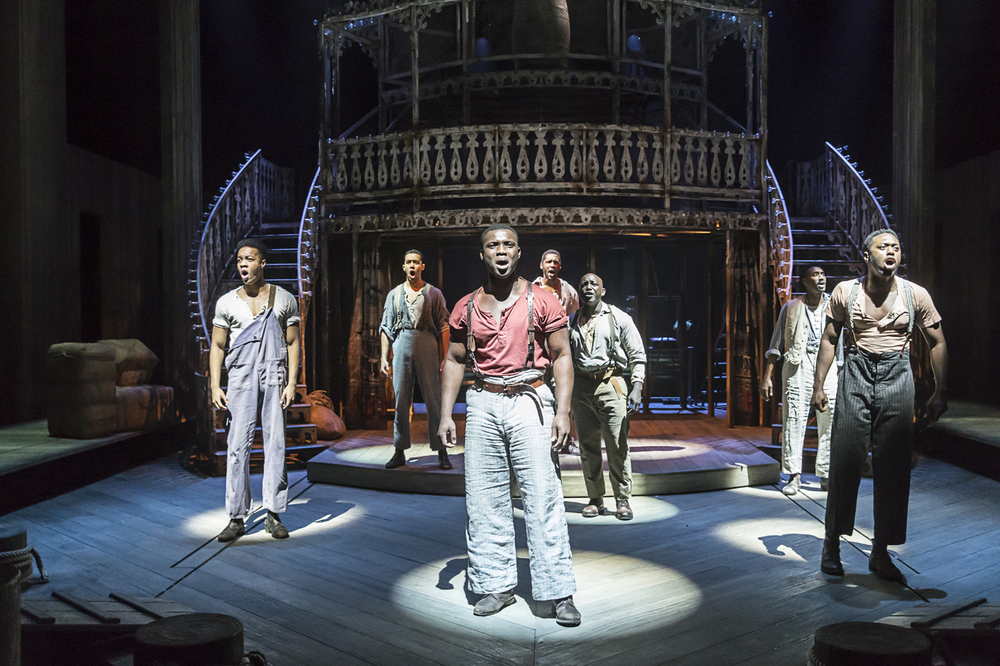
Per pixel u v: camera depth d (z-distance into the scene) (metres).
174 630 2.79
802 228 10.56
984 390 10.80
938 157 12.17
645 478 6.55
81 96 10.80
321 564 4.75
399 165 9.15
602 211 8.57
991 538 5.25
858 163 13.60
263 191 10.88
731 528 5.54
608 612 3.94
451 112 10.05
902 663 2.50
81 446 7.17
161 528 5.63
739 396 9.21
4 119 9.09
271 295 5.49
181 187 9.21
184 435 9.11
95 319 11.05
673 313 11.27
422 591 4.27
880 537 4.45
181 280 9.16
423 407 11.38
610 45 9.54
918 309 4.43
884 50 13.20
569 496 6.49
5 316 9.11
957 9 11.51
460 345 4.05
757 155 9.21
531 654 3.44
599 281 5.62
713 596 4.16
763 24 9.10
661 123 10.55
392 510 6.10
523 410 3.93
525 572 4.64
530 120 9.85
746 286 9.21
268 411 5.40
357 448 7.96
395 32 10.49
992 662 3.35
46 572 4.61
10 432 8.06
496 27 9.54
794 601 4.08
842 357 6.64
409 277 6.84
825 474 6.63
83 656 3.49
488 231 3.96
